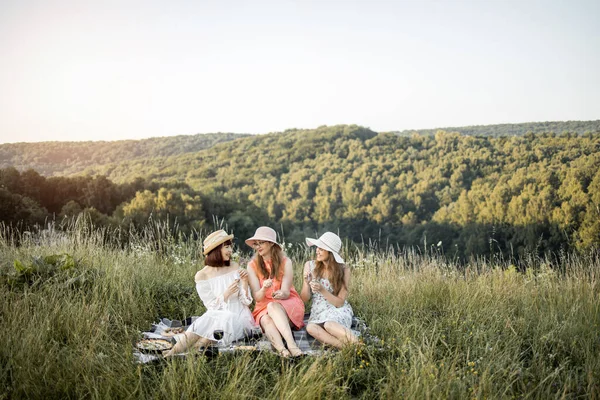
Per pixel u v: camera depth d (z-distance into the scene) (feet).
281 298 18.48
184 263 27.25
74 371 14.25
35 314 16.76
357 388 15.31
